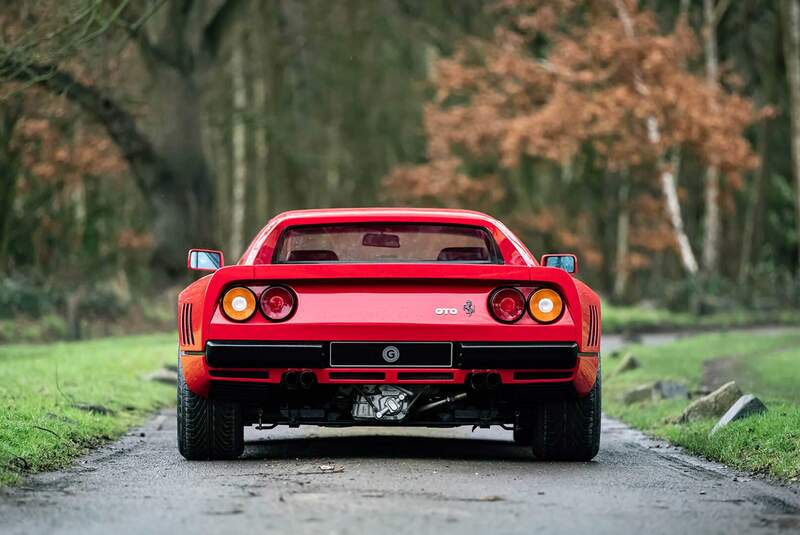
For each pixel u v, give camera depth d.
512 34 118.00
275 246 23.17
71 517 15.85
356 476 19.62
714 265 127.69
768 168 128.38
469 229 23.50
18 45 41.03
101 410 30.52
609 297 126.56
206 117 110.94
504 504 16.91
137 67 92.25
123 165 97.56
